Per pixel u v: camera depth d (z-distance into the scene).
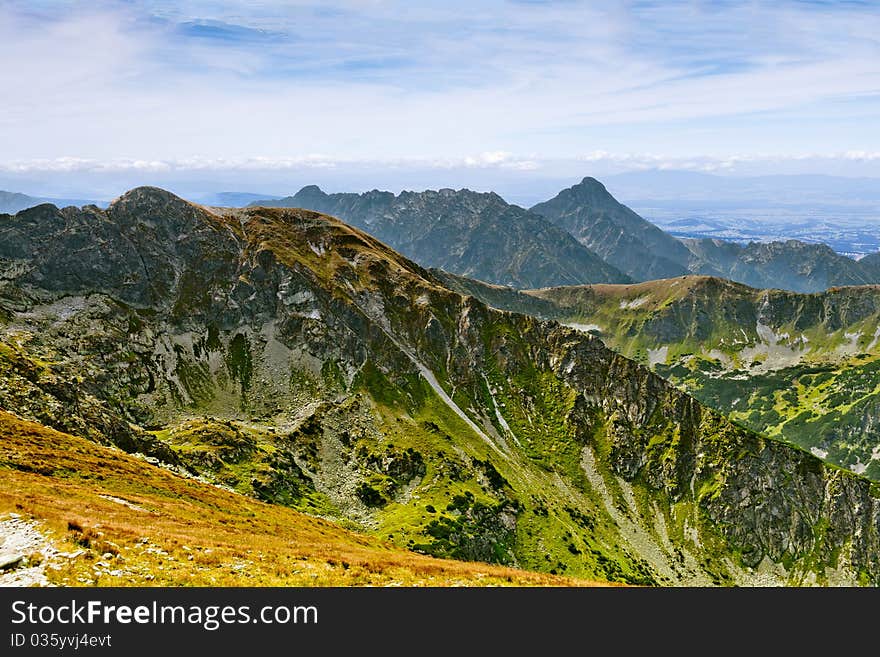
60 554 33.62
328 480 188.50
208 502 80.06
